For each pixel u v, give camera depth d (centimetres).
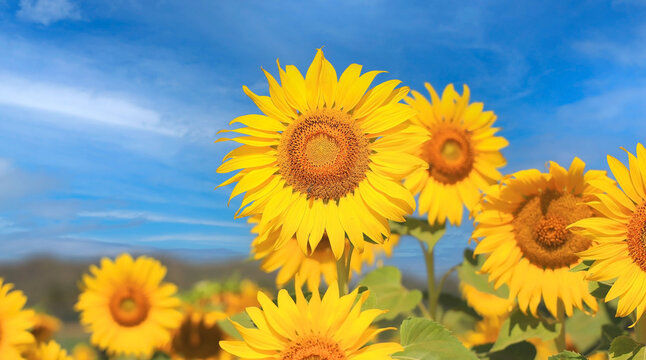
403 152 77
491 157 119
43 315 155
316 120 78
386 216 75
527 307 95
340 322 67
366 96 78
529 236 94
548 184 93
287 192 77
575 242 91
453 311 123
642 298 70
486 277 106
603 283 77
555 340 92
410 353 73
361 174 76
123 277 141
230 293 141
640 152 71
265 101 77
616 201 72
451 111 120
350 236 74
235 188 75
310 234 75
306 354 66
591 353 100
